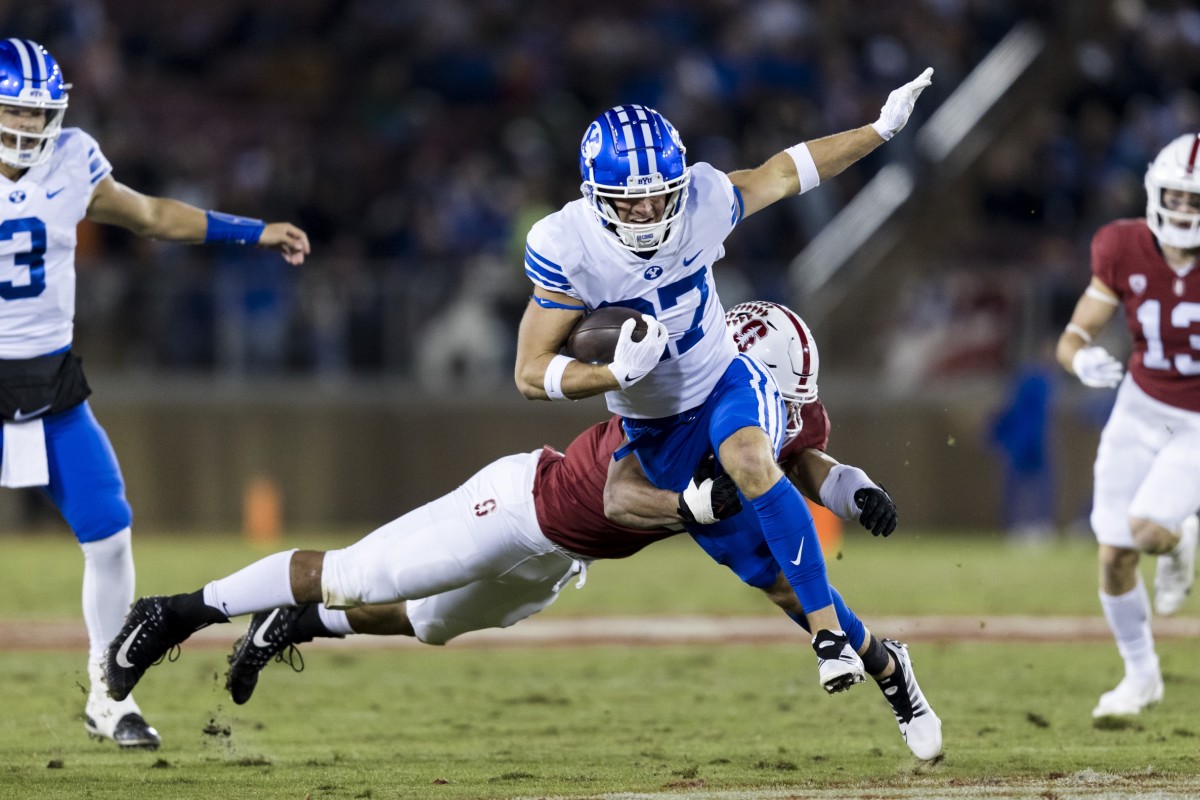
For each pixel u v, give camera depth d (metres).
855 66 65.00
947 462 57.84
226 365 55.91
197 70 67.19
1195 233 22.02
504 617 19.61
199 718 23.42
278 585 18.84
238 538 53.34
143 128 62.31
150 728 20.72
